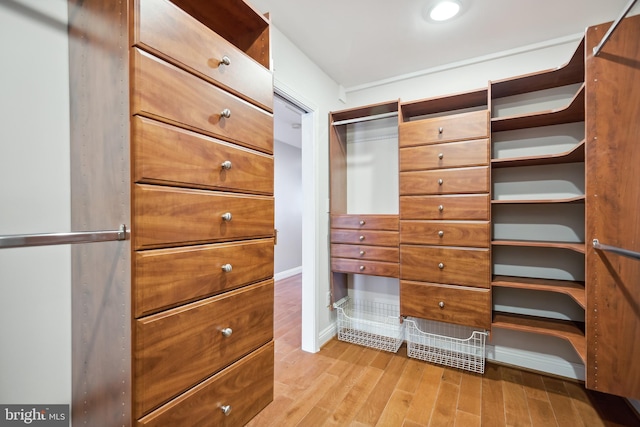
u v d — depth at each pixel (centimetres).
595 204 127
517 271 214
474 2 163
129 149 71
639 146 120
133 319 71
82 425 90
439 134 205
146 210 72
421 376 201
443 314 204
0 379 82
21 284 85
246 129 104
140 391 71
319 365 215
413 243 213
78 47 89
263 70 112
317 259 241
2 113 80
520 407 168
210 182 90
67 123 92
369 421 157
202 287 88
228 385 97
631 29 121
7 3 81
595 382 129
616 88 123
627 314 123
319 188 244
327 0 162
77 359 91
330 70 244
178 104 80
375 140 271
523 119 191
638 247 121
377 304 270
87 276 87
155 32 74
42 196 87
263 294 113
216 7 109
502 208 218
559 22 181
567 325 189
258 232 110
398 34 194
